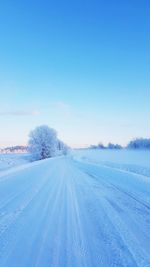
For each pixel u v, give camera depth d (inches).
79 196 354.9
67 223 215.3
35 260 139.9
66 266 134.0
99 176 663.8
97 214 252.8
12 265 132.5
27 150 2719.0
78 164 1242.0
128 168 1056.8
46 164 1171.3
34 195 345.7
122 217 244.1
